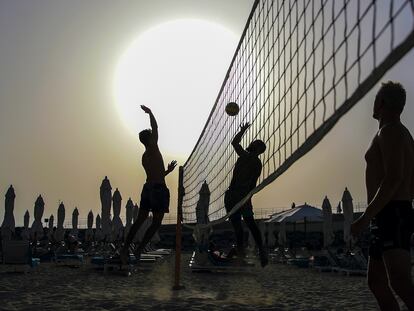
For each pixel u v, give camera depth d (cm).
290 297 730
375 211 227
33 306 571
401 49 159
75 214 3028
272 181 414
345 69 267
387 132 234
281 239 2256
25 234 2733
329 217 2061
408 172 241
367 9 226
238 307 593
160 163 538
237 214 594
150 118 545
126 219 2708
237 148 598
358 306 628
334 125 260
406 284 227
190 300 648
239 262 1214
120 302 615
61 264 1461
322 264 1369
